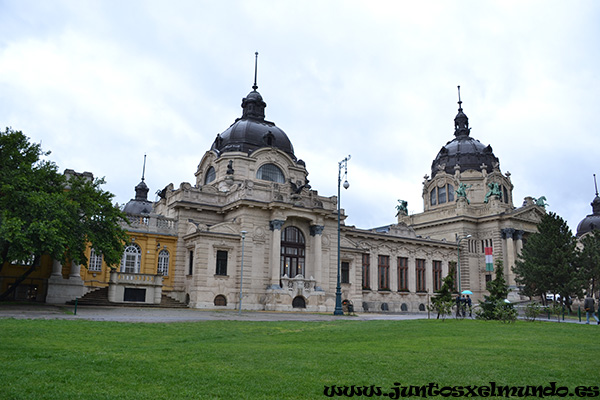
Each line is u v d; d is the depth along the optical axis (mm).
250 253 52938
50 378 10789
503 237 79438
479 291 79688
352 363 13641
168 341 18625
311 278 54812
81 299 45375
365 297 68562
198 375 11508
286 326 27328
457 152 93438
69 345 16438
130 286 47156
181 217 55000
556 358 15648
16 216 33438
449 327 28969
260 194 55125
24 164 36156
